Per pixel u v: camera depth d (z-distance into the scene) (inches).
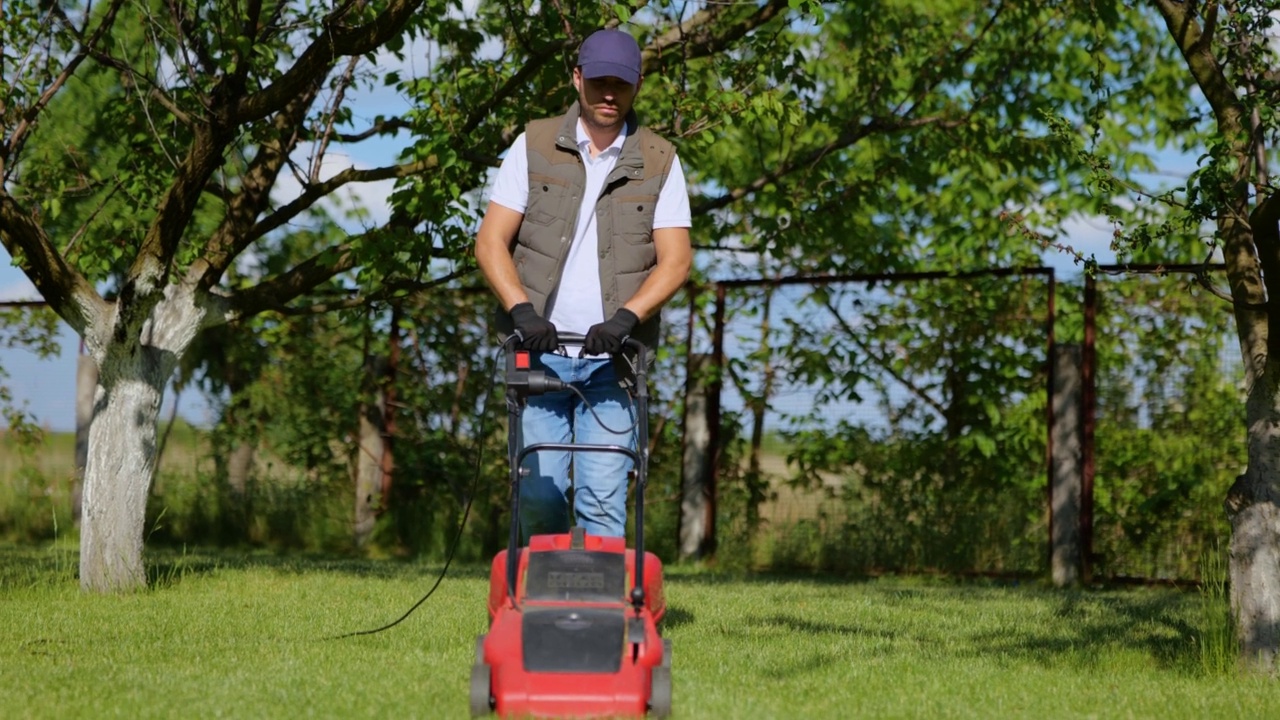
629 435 203.0
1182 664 214.7
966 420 421.1
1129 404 398.0
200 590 303.6
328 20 275.3
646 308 191.0
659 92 425.7
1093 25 369.4
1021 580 409.4
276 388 511.2
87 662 199.3
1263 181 206.5
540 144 203.3
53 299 299.0
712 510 446.3
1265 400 209.6
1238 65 219.3
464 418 488.4
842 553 432.5
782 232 435.5
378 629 230.2
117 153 410.3
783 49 406.3
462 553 480.1
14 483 540.7
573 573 167.2
